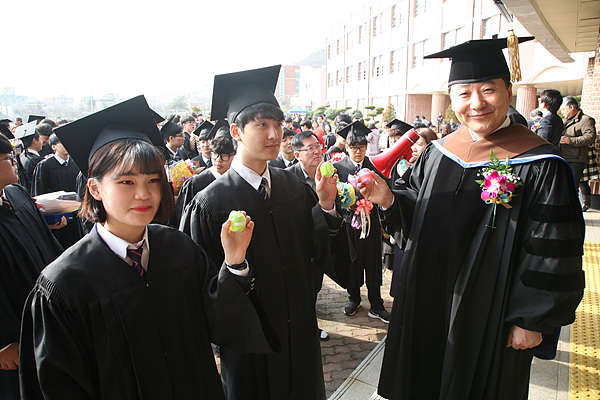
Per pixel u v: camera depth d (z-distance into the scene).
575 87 18.53
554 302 1.63
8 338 1.82
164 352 1.34
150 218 1.32
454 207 1.91
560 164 1.72
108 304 1.27
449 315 1.90
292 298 1.93
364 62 33.50
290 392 1.95
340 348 3.35
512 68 1.87
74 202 2.87
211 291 1.47
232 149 3.44
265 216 1.92
